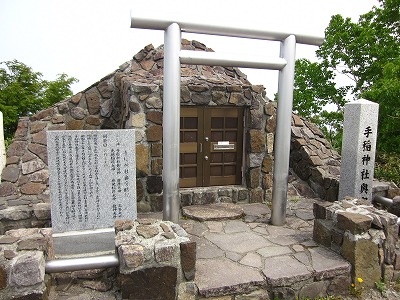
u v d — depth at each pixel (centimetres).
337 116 1055
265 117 446
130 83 395
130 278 202
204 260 268
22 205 360
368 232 261
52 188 292
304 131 560
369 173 391
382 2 920
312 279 247
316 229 308
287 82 338
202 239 318
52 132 287
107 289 230
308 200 476
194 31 309
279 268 252
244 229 349
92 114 520
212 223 369
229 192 441
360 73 1060
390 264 266
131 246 205
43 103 1212
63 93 1325
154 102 393
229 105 430
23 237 214
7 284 180
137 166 395
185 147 426
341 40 1034
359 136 380
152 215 394
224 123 441
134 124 390
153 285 205
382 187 409
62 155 291
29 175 426
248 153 445
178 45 300
